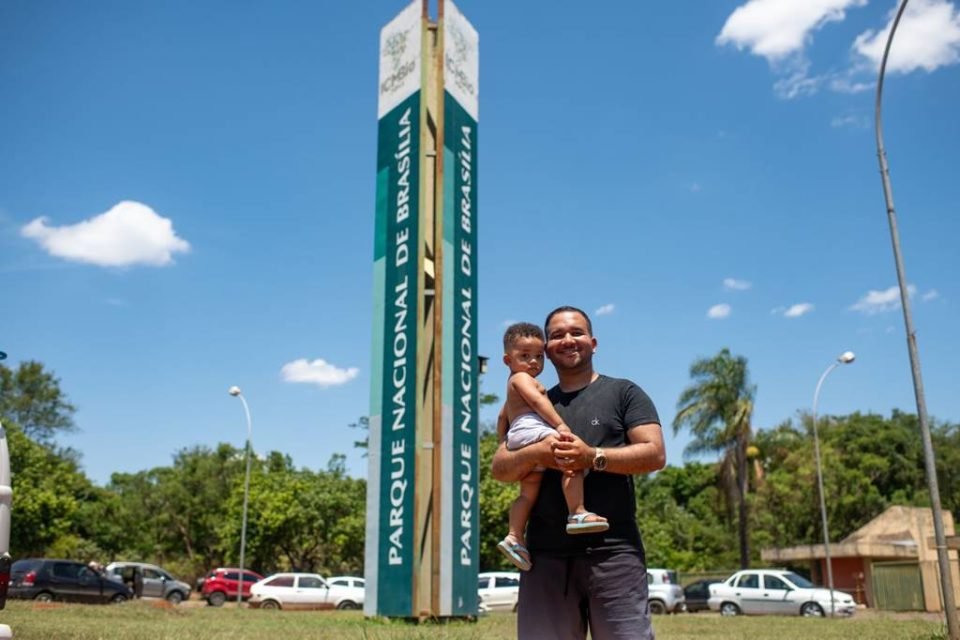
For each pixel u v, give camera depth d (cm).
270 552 5234
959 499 5769
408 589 1823
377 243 2127
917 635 1431
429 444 1923
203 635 1154
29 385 6525
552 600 362
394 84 2206
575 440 350
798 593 3091
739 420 4294
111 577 3125
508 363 414
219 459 6769
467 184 2186
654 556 5544
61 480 5088
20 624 1288
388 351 2012
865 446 6075
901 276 1368
